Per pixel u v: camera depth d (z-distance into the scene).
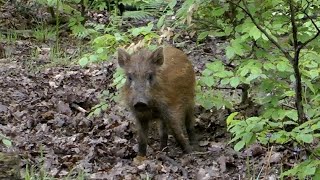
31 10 18.95
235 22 9.77
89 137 10.27
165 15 9.27
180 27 10.54
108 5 19.58
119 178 8.50
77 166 8.81
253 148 9.34
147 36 9.88
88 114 11.54
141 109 9.23
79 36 16.48
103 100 11.66
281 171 8.17
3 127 10.56
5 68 14.46
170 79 9.70
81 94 12.65
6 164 6.72
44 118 11.19
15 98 12.39
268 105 9.09
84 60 10.26
